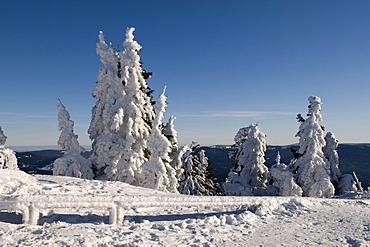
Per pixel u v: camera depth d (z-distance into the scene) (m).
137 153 27.44
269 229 10.78
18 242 7.75
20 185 12.89
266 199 13.97
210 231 10.07
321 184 31.98
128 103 27.95
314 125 33.97
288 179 32.09
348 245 9.30
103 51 28.62
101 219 10.56
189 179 38.69
